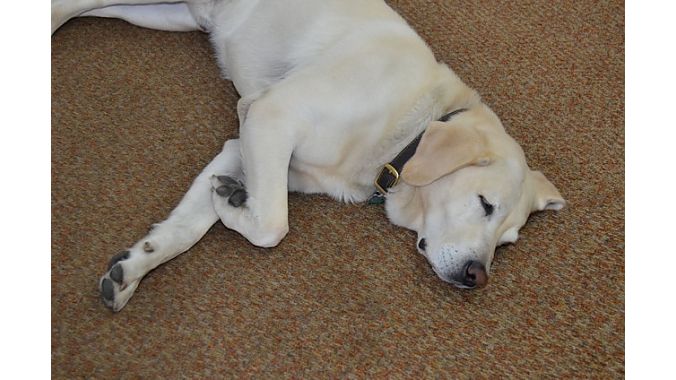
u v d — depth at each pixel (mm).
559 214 1782
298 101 1567
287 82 1591
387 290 1633
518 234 1706
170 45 1843
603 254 1741
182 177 1685
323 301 1601
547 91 1940
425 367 1564
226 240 1635
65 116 1710
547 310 1660
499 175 1570
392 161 1626
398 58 1621
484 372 1578
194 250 1615
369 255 1666
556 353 1615
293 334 1558
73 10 1779
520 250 1727
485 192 1565
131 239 1603
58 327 1498
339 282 1627
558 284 1694
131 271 1508
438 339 1597
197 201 1604
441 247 1585
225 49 1754
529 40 2012
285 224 1562
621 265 1730
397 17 1701
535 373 1591
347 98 1578
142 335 1514
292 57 1678
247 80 1727
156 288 1562
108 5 1796
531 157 1848
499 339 1615
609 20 2076
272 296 1591
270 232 1555
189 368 1497
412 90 1615
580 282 1701
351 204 1718
